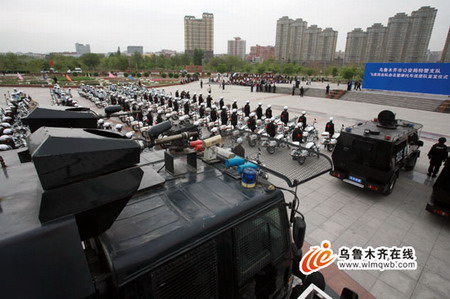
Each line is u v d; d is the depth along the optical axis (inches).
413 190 348.2
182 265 75.4
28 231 52.9
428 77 1039.6
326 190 346.6
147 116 649.6
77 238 56.4
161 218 83.8
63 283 51.6
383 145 296.8
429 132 656.4
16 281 48.1
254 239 96.1
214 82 2139.5
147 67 3326.8
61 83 1756.9
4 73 2314.2
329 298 96.8
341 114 880.9
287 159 154.1
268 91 1524.4
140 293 67.9
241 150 156.6
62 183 57.3
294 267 129.4
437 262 223.0
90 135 64.9
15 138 421.4
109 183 64.2
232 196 99.7
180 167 121.6
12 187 70.4
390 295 191.5
